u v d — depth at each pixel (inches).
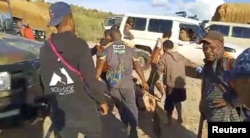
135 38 543.2
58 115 134.3
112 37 195.9
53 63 129.5
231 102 110.6
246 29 609.3
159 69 241.3
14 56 183.0
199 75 162.9
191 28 506.6
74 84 130.1
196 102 319.6
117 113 257.0
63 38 128.5
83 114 132.3
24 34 462.0
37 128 213.8
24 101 177.5
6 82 171.9
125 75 193.9
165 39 256.8
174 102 242.5
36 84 183.5
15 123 175.8
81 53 128.0
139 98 220.2
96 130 135.0
